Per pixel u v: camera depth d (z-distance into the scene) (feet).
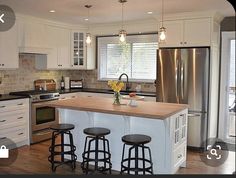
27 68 18.29
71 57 20.20
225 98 16.67
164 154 11.24
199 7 13.94
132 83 19.88
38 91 17.83
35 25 17.21
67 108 11.81
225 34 16.34
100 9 14.70
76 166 12.78
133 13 15.76
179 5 13.58
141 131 11.65
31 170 12.25
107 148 11.94
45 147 15.65
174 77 15.42
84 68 20.79
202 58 14.74
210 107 15.34
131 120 11.82
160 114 9.89
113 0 12.76
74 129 13.28
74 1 13.02
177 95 15.42
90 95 19.58
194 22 15.24
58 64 19.24
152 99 17.04
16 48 16.08
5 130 14.64
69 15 16.55
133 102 11.94
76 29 20.21
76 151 13.30
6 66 15.56
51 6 14.08
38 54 18.61
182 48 15.53
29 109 15.98
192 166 12.81
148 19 17.66
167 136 11.09
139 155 11.75
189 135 15.34
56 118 17.69
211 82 15.24
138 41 19.36
